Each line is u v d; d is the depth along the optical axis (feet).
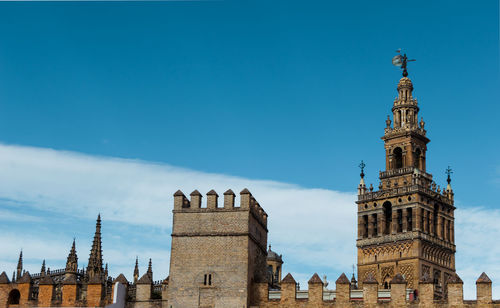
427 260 469.57
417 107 500.33
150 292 288.10
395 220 480.23
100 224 448.65
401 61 507.71
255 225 299.38
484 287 264.52
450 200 504.43
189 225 290.76
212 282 282.97
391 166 494.59
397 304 271.49
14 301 299.17
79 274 430.61
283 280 284.82
